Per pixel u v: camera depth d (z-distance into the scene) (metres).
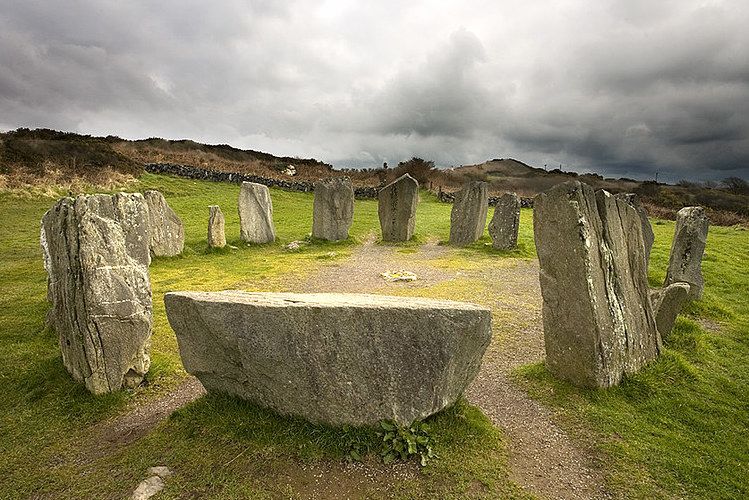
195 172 37.41
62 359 7.59
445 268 16.31
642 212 14.16
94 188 29.16
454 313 5.14
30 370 7.58
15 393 6.94
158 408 6.48
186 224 24.62
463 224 21.14
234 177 37.59
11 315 10.54
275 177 43.19
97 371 6.63
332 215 21.22
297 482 4.66
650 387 6.99
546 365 7.59
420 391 5.19
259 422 5.45
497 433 5.68
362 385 5.19
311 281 14.30
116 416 6.32
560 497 4.73
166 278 14.57
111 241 6.77
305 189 38.00
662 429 6.01
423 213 32.44
